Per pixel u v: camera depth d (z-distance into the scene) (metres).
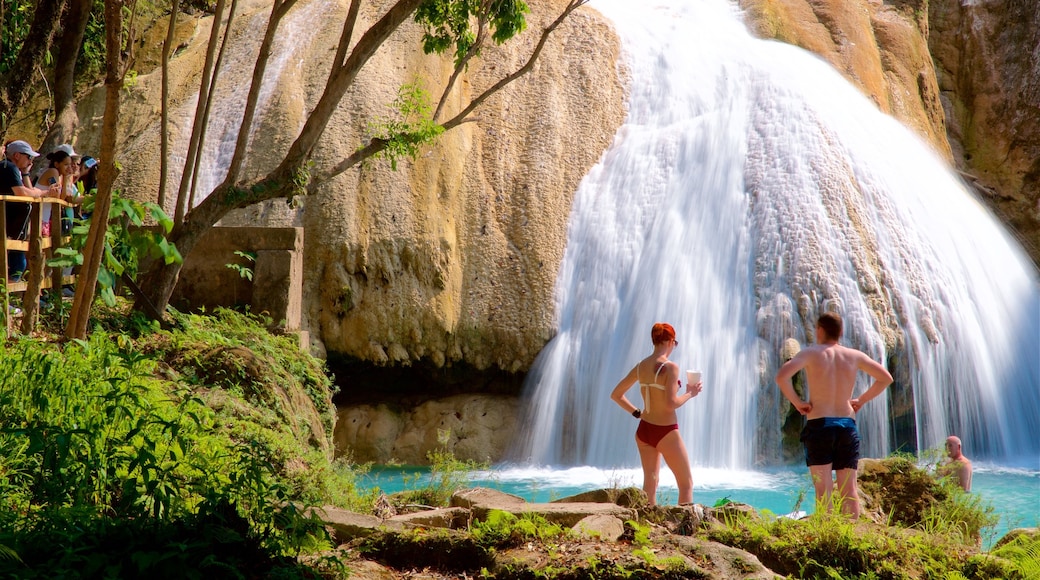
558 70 19.62
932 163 19.89
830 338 7.08
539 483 13.47
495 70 19.53
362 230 16.39
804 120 18.17
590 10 21.12
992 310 17.31
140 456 4.46
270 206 16.55
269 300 11.01
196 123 9.92
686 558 4.71
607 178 18.27
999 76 25.03
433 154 17.64
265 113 17.97
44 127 19.30
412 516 6.01
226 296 11.15
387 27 9.80
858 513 6.71
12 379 5.57
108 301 8.31
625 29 20.98
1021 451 16.61
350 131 17.44
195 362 8.59
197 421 5.81
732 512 5.91
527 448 16.03
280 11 9.76
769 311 15.61
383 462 15.88
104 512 4.49
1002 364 16.97
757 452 14.81
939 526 6.74
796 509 6.20
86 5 14.44
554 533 5.08
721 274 16.42
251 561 4.36
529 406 16.41
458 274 16.97
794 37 22.77
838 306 15.48
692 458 15.02
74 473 4.41
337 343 16.00
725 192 17.33
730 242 16.73
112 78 7.76
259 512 4.73
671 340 7.30
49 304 8.79
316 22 19.81
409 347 16.31
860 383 15.20
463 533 5.07
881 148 18.67
